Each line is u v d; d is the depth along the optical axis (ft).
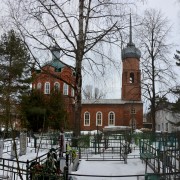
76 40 63.05
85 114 239.91
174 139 60.34
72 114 145.59
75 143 65.72
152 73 112.47
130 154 65.10
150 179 30.37
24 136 70.38
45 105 126.11
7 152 68.13
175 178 31.32
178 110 137.18
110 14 61.21
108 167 50.34
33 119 103.91
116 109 236.43
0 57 100.48
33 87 138.62
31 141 93.20
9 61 91.81
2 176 40.32
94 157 61.16
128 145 68.74
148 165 49.39
